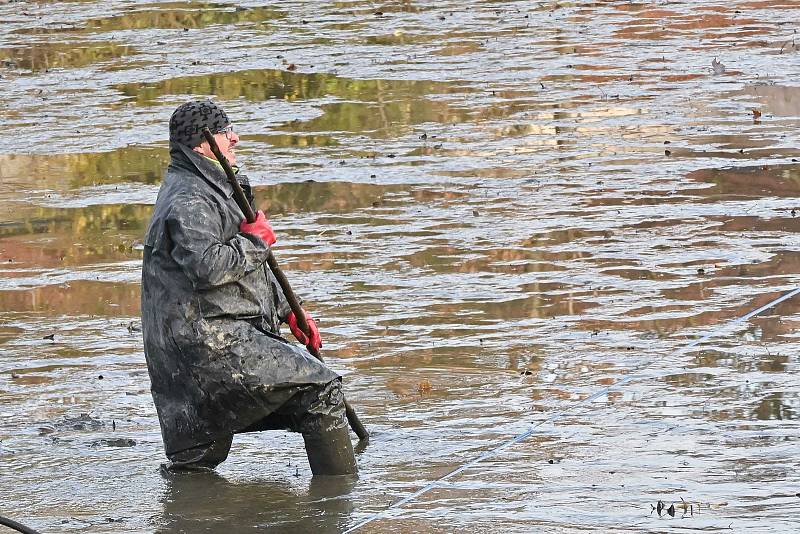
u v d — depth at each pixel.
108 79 66.94
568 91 59.53
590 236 38.59
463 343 30.22
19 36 81.12
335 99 60.19
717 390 26.42
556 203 42.34
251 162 49.38
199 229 22.34
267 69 67.50
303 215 42.31
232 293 22.69
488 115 55.62
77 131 56.03
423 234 39.62
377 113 57.00
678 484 21.94
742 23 76.50
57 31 82.56
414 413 26.12
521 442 24.30
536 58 67.69
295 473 23.44
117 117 58.44
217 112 23.14
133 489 22.92
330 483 22.80
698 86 59.25
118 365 29.88
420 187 45.16
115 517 21.69
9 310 34.28
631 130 51.88
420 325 31.64
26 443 25.34
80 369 29.64
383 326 31.69
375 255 37.66
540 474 22.67
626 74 62.78
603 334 30.33
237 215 23.03
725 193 42.59
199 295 22.50
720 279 34.00
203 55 72.25
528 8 85.25
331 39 75.75
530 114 55.44
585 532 20.11
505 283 34.62
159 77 66.81
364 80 63.94
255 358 22.58
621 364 28.28
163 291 22.73
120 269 37.78
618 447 23.78
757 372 27.31
